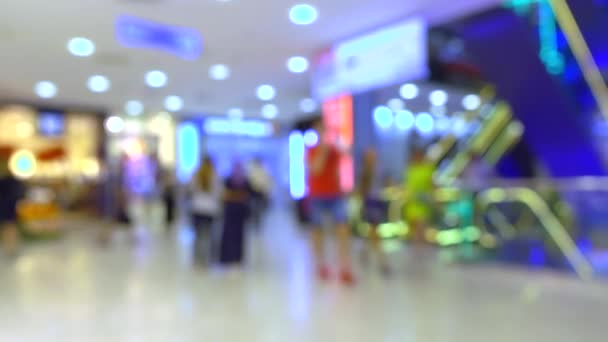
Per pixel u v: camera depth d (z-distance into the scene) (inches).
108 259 260.7
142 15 243.6
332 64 308.0
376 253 256.5
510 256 235.8
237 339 125.0
